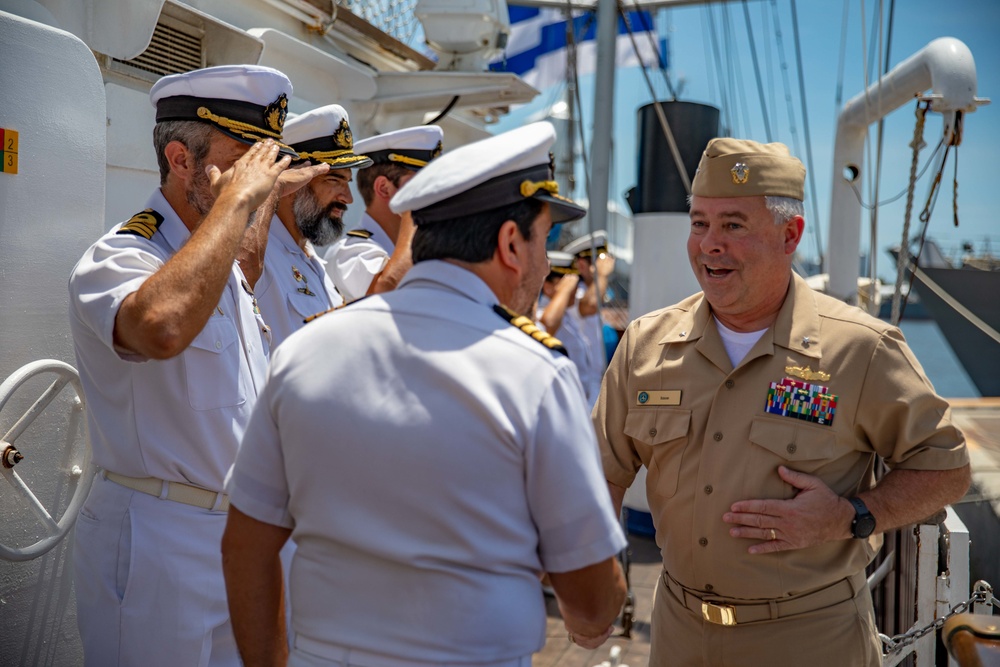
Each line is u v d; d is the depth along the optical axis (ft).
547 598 13.03
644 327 7.02
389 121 15.16
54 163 6.90
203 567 6.14
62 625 7.29
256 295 7.93
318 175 7.52
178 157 6.40
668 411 6.57
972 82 10.86
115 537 6.05
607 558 4.14
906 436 6.06
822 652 6.14
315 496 4.16
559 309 15.39
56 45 6.89
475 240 4.33
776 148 6.49
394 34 15.38
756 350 6.33
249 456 4.42
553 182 4.56
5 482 6.65
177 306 5.28
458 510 3.98
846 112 14.64
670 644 6.71
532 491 4.09
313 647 4.22
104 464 6.20
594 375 19.89
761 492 6.14
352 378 4.13
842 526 5.92
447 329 4.15
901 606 9.39
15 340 6.65
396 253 7.95
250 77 6.48
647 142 16.71
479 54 15.52
